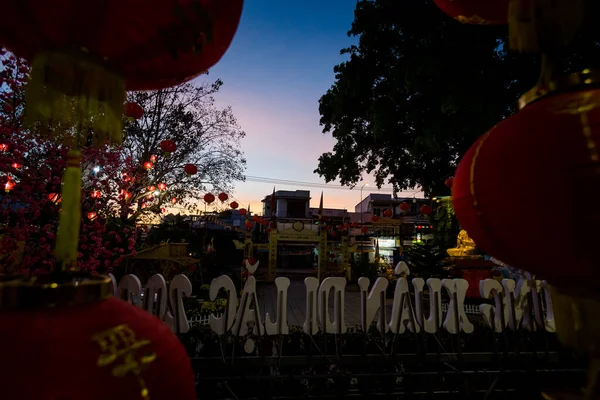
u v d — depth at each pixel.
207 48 1.11
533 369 3.37
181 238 16.27
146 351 0.93
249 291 3.34
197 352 3.52
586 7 0.97
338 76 12.11
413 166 13.94
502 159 0.88
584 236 0.76
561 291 0.93
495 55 8.66
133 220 7.34
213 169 18.30
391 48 10.63
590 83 0.92
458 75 8.41
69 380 0.78
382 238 30.14
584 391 0.93
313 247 34.50
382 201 39.12
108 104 1.07
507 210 0.86
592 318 0.86
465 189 1.00
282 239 25.06
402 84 9.56
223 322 3.29
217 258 21.06
